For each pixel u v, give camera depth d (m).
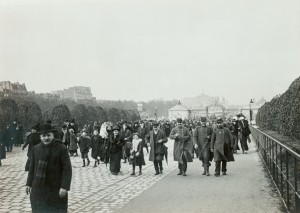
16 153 28.97
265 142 17.27
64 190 6.77
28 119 40.38
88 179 15.37
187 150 15.83
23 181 15.06
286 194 9.13
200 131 16.39
